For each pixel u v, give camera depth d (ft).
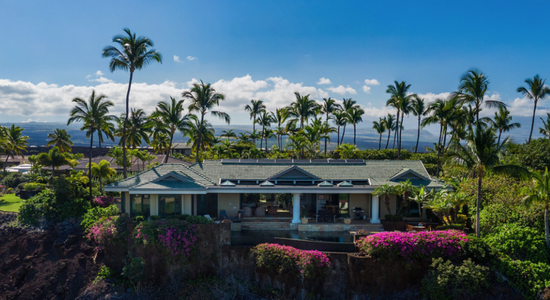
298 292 78.13
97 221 93.61
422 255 74.49
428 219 103.30
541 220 80.23
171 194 96.27
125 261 84.33
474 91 132.57
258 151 208.33
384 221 98.07
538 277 69.62
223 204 105.09
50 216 102.47
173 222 84.38
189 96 149.38
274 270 79.30
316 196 108.88
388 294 75.72
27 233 98.32
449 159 80.02
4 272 88.33
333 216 101.91
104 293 79.82
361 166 115.44
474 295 69.21
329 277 77.36
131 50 127.85
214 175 108.58
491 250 75.36
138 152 175.22
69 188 108.99
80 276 84.33
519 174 74.23
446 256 74.33
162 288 81.87
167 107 147.43
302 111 207.51
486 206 90.79
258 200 111.75
